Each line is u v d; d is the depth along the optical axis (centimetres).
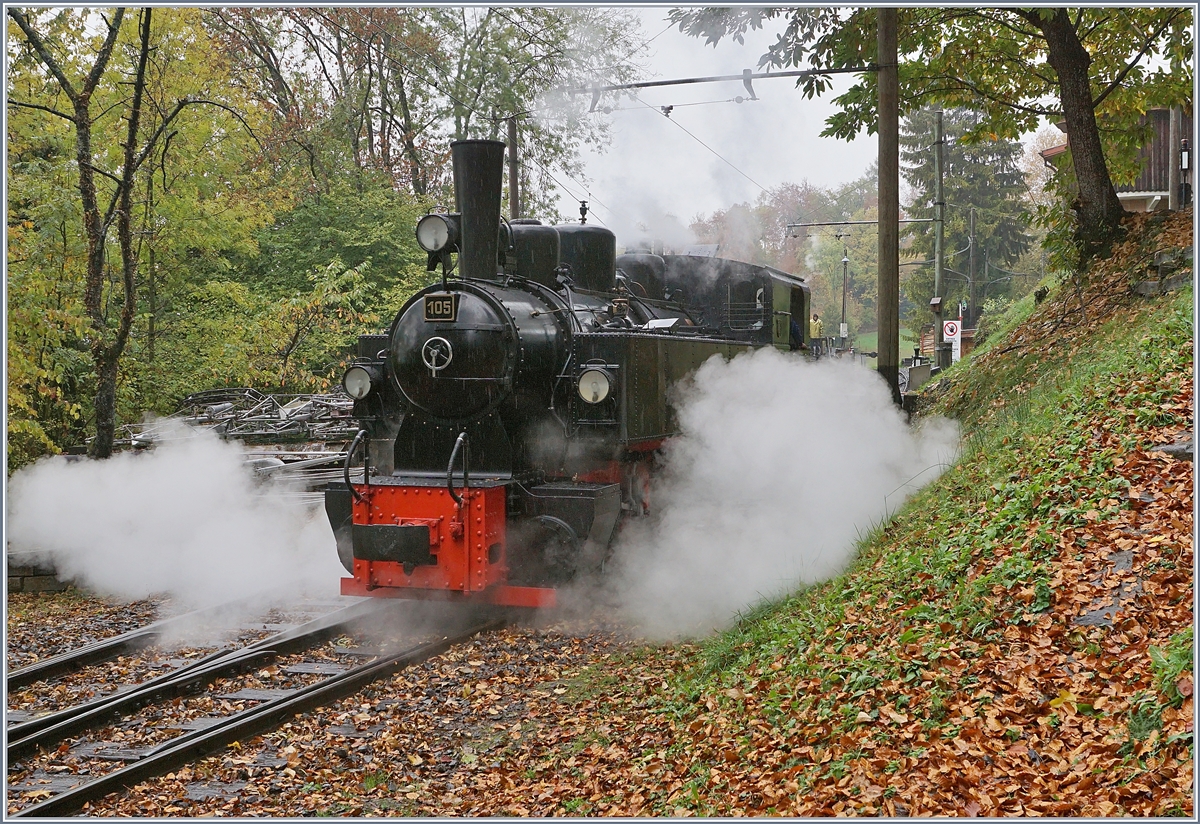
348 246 2369
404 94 2736
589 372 894
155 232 1853
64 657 792
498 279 937
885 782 450
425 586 858
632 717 647
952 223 4466
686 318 1271
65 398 1580
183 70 1838
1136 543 571
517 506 892
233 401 2034
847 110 1650
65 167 1465
